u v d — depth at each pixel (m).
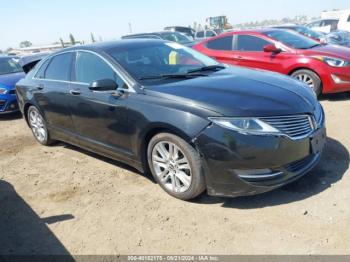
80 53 4.58
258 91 3.45
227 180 3.16
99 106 4.08
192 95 3.38
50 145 5.79
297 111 3.25
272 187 3.16
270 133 3.04
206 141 3.13
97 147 4.45
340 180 3.63
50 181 4.38
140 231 3.16
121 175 4.32
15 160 5.27
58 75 4.93
